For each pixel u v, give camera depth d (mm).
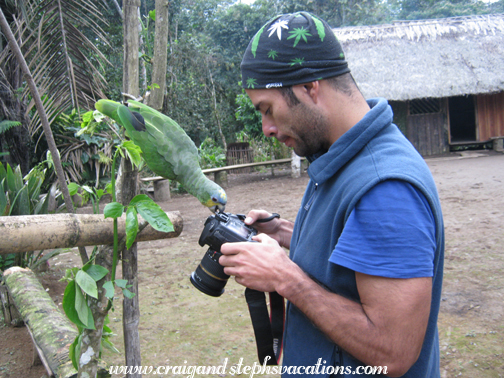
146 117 1366
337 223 1019
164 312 3480
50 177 8555
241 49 21203
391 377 942
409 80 11234
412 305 881
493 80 11086
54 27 2982
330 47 1054
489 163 9977
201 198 1469
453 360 2541
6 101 8508
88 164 9328
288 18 1079
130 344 1589
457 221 5406
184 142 1440
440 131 12523
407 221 894
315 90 1060
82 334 1331
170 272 4449
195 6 21359
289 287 1003
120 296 3811
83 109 3309
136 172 1419
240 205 7699
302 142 1127
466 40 11844
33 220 1171
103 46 9883
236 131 19547
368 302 930
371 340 910
